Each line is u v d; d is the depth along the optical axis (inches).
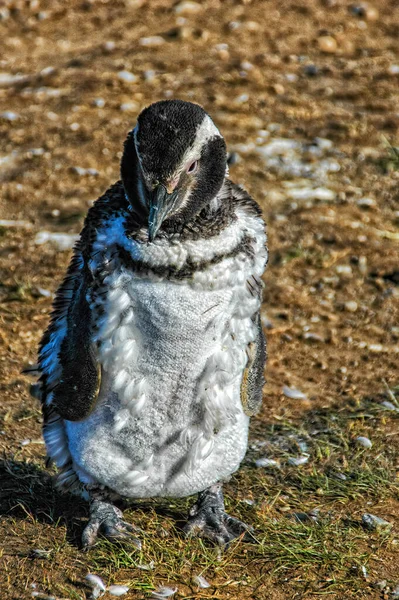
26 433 518.3
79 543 420.2
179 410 394.6
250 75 1007.6
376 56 1067.9
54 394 405.7
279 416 552.4
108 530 416.8
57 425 423.8
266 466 495.5
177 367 385.7
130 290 377.7
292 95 979.3
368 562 415.2
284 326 655.1
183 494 418.6
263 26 1112.8
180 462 406.3
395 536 434.6
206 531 427.5
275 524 434.0
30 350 609.3
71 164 853.8
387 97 986.1
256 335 403.9
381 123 936.3
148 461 403.9
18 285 678.5
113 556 405.7
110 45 1064.2
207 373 389.4
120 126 915.4
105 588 389.7
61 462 426.6
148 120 376.8
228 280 378.6
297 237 757.9
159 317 377.1
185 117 375.9
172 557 408.8
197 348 383.6
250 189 818.8
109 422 398.0
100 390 394.9
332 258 735.7
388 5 1166.3
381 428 532.7
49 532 428.1
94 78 995.9
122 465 406.0
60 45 1076.5
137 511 447.8
